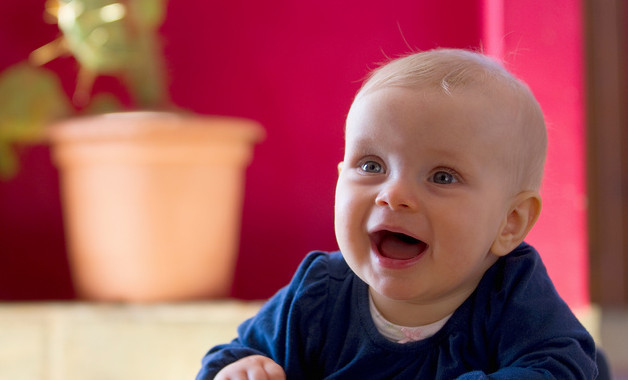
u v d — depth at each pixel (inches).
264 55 113.9
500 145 32.8
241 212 113.7
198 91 114.0
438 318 34.5
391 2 110.8
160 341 86.7
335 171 113.1
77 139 95.6
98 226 96.8
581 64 89.4
